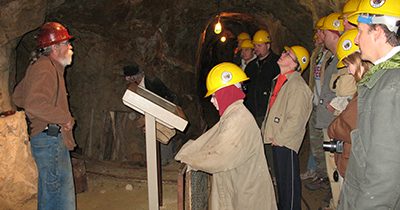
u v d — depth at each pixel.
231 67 2.59
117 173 5.57
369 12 1.59
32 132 3.10
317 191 4.63
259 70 5.46
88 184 5.07
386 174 1.46
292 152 3.37
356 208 1.58
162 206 4.36
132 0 6.54
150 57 7.65
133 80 4.98
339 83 3.06
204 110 11.52
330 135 2.46
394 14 1.54
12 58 4.75
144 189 4.94
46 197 3.18
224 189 2.71
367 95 1.61
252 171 2.61
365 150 1.61
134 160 6.60
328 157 3.40
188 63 9.58
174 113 3.17
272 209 2.71
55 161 3.15
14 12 4.20
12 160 3.63
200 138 2.74
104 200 4.59
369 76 1.61
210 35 12.09
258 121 5.47
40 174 3.15
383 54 1.58
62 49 3.14
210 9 8.92
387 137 1.46
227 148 2.48
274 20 8.92
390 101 1.47
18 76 5.71
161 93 5.34
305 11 6.44
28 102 2.96
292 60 3.38
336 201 3.40
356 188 1.71
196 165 2.57
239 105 2.55
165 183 5.09
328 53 3.81
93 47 6.79
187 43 9.32
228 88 2.55
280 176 3.42
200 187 3.03
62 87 3.14
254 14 9.64
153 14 7.15
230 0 8.74
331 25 3.46
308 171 4.95
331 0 4.61
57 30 3.11
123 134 6.85
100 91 6.96
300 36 7.59
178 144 7.79
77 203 4.50
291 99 3.30
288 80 3.39
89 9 6.23
